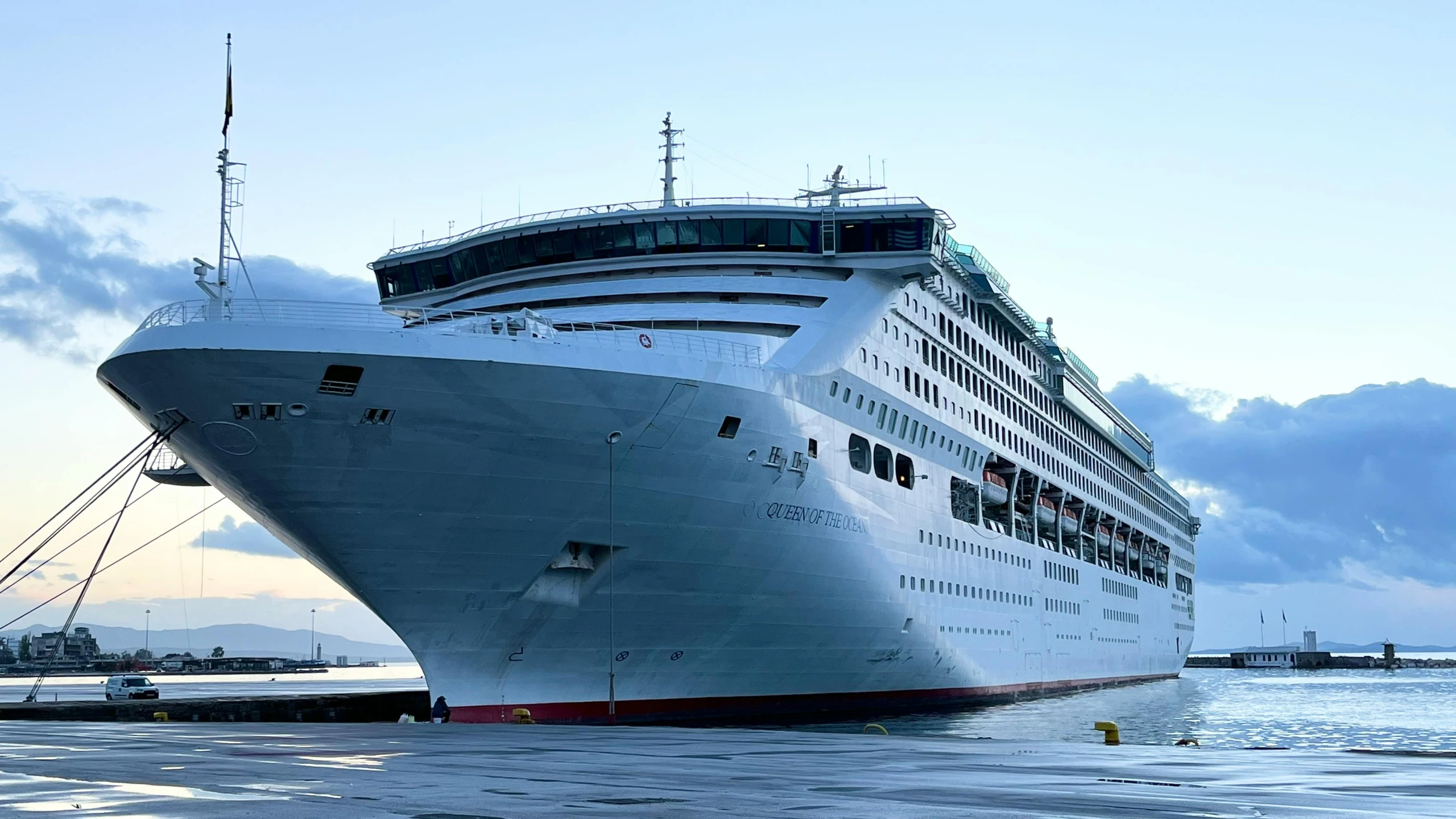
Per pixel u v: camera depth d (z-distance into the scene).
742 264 40.88
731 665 37.47
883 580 41.78
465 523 30.08
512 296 41.12
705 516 33.53
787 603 37.50
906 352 44.34
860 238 40.94
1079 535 71.44
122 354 27.59
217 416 27.48
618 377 29.91
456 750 20.61
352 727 28.25
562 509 30.94
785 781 15.70
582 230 40.94
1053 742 25.34
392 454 28.44
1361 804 13.62
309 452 28.09
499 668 32.88
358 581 30.66
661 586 33.97
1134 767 18.48
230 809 12.23
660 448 31.58
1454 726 55.00
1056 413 66.62
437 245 44.22
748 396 33.31
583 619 33.25
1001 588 55.50
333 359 26.77
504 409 28.72
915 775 16.77
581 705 34.31
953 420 49.22
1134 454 84.62
